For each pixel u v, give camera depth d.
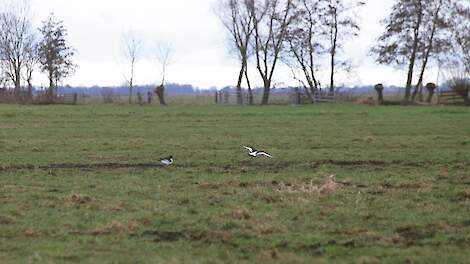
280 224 27.14
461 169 41.69
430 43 132.50
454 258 22.64
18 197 32.28
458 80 124.69
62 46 143.12
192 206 30.58
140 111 89.69
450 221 27.80
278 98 139.25
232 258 22.70
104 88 140.38
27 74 138.88
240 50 139.88
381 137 59.31
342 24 138.25
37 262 21.91
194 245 24.34
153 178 38.44
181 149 51.25
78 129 66.19
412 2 130.88
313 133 63.06
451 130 64.94
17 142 54.66
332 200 31.97
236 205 30.73
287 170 41.56
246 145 53.56
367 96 136.00
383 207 30.44
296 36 136.88
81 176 38.97
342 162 44.97
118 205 30.41
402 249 23.78
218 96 135.25
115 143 54.75
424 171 41.06
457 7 129.38
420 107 104.56
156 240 24.97
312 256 23.06
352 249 23.83
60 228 26.50
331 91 139.38
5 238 25.08
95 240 24.80
